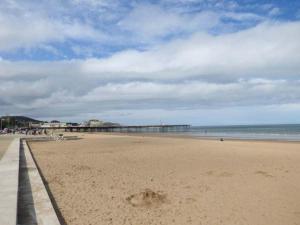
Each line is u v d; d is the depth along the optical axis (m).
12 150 17.48
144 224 6.07
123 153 18.78
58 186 9.19
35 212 6.07
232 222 6.29
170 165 13.44
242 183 9.66
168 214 6.69
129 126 120.94
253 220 6.42
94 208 7.00
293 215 6.73
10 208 5.68
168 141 31.03
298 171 11.70
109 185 9.36
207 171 11.81
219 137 43.22
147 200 7.65
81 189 8.81
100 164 13.86
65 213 6.63
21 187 8.12
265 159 15.22
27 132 58.19
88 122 143.50
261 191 8.68
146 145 25.44
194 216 6.59
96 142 31.06
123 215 6.56
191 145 24.62
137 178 10.46
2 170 9.90
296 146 22.78
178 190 8.75
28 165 12.23
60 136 39.12
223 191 8.67
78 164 13.86
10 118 119.88
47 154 18.55
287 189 8.91
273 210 7.04
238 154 17.47
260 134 53.44
